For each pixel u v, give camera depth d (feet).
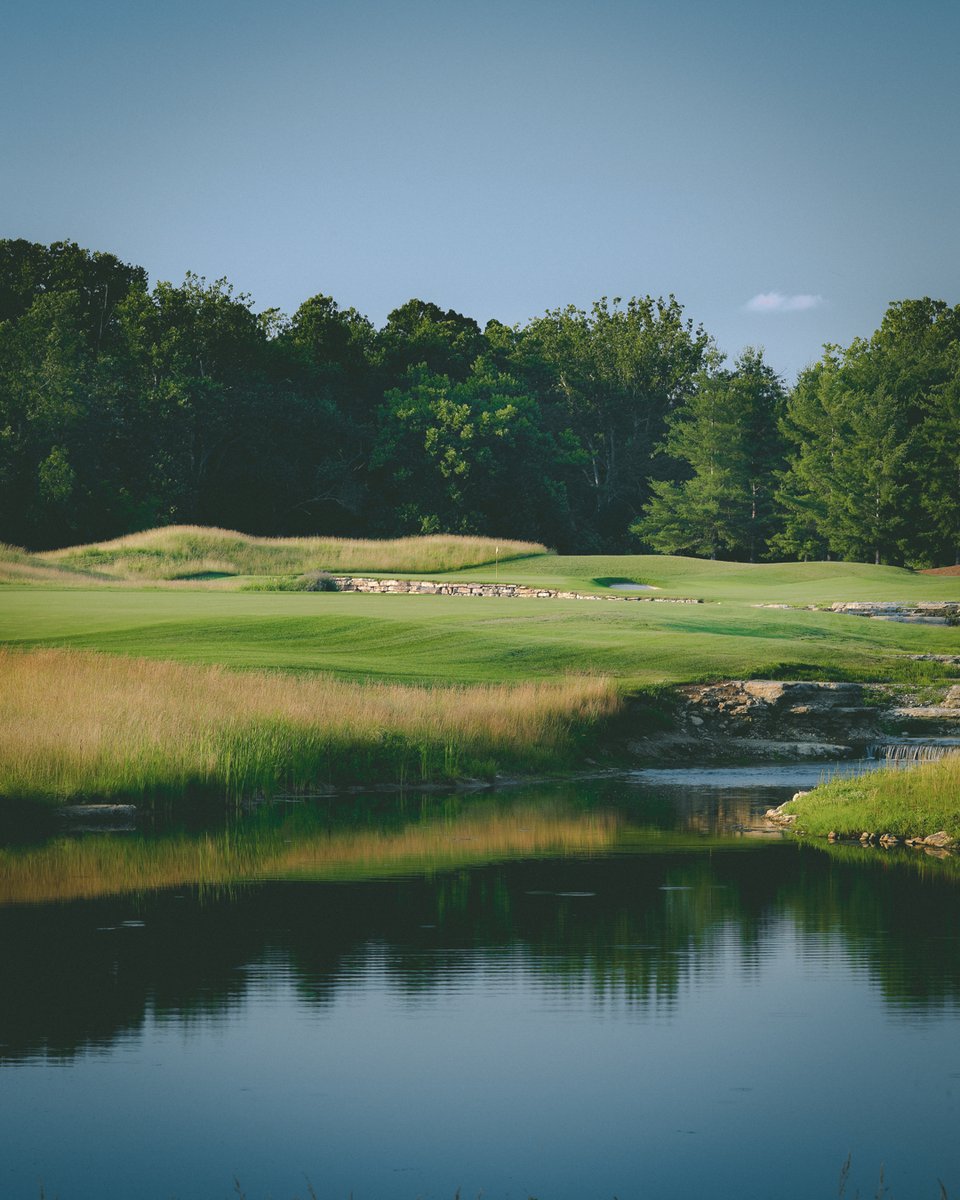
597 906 47.50
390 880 52.85
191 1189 23.70
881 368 372.17
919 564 360.28
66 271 373.20
